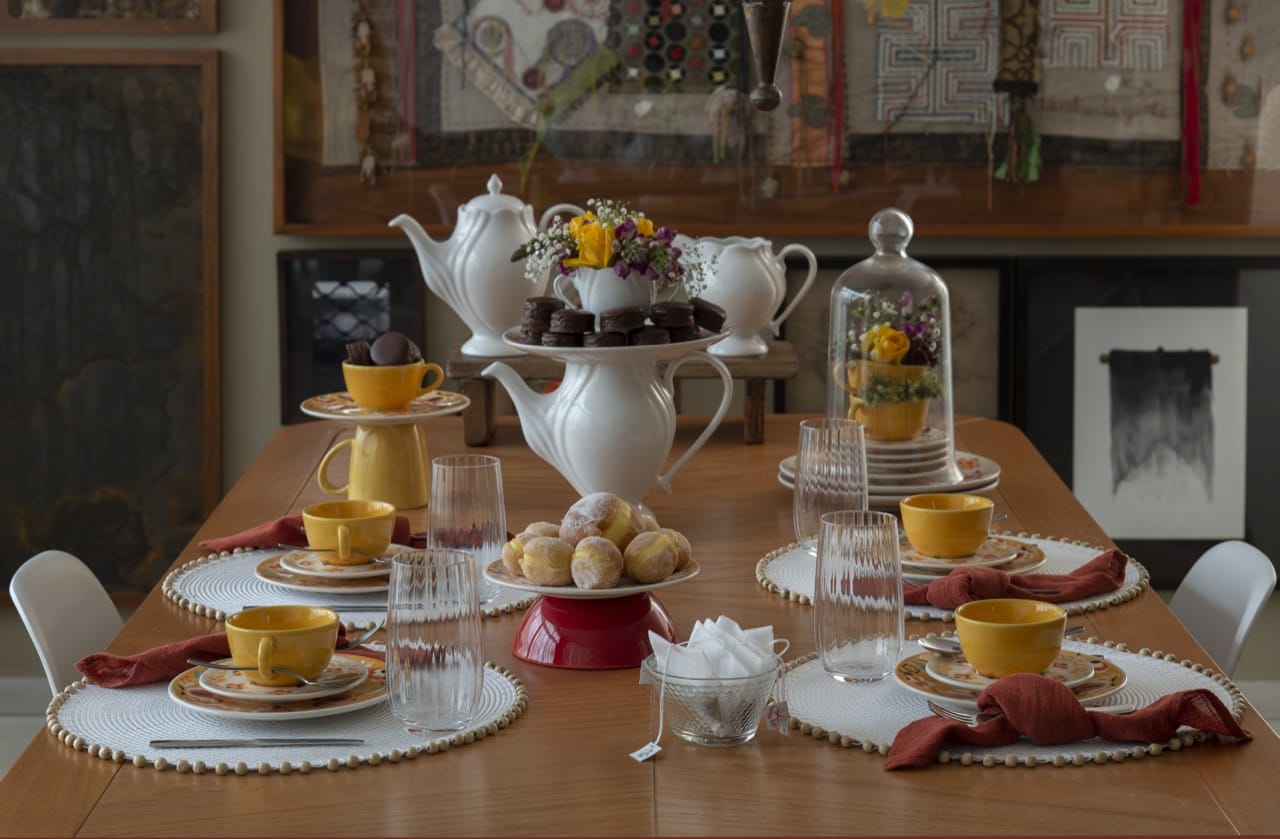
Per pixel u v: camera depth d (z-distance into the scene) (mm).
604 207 1779
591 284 1749
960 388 3434
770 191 3330
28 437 3404
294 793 1122
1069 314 3406
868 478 2012
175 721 1257
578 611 1413
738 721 1205
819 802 1101
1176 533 3455
